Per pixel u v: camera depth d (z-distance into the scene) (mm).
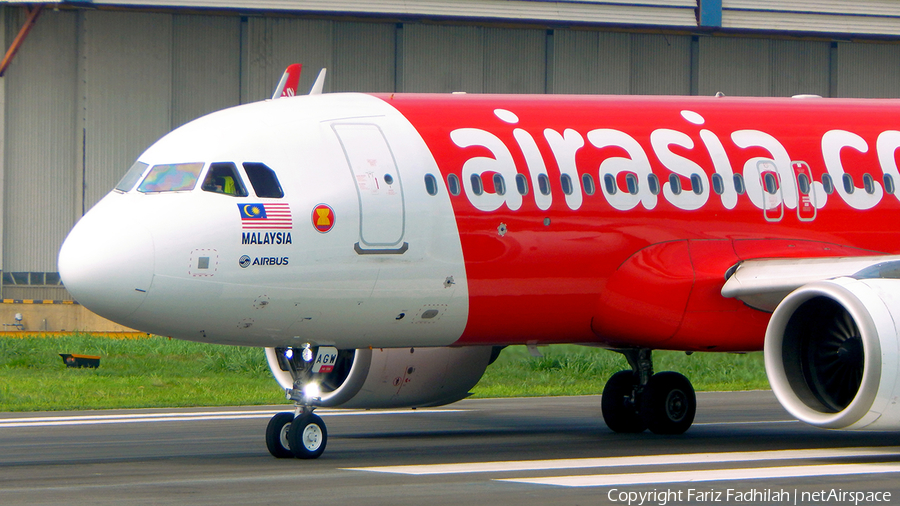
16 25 174625
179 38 179500
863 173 57844
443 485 38438
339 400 57062
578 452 49969
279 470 43094
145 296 43594
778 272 50375
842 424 44688
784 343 47375
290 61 182000
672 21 180375
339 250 46438
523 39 189500
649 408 59406
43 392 83000
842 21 186125
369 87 185125
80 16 176000
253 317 45844
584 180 52188
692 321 52875
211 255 44312
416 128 50094
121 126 177250
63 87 176000
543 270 50844
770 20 183500
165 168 46438
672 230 53344
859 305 44219
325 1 169375
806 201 56250
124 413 70812
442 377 58531
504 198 50188
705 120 56625
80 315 167000
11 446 52719
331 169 47281
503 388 91562
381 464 45094
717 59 195750
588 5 177875
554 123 53250
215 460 46875
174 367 104875
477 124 51500
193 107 180500
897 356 43719
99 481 40000
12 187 174500
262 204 45562
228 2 165250
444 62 186875
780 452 49250
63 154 176250
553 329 52812
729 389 93375
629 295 52375
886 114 60906
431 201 48625
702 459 46406
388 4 171500
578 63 191125
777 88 198125
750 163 55781
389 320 48656
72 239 44562
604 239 51969
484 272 49625
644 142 54281
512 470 42719
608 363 107750
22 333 146500
